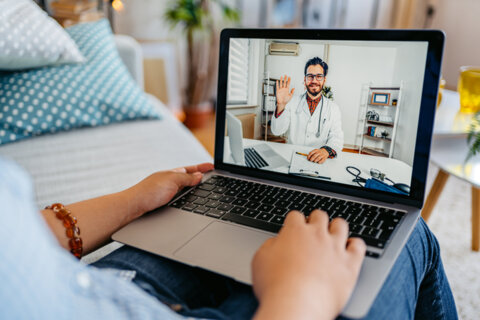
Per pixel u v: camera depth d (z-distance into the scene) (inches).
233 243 18.9
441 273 23.6
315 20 112.6
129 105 46.7
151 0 98.1
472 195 48.8
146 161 37.2
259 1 106.8
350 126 24.1
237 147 28.2
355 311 13.6
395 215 21.3
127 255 18.7
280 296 10.8
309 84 25.1
